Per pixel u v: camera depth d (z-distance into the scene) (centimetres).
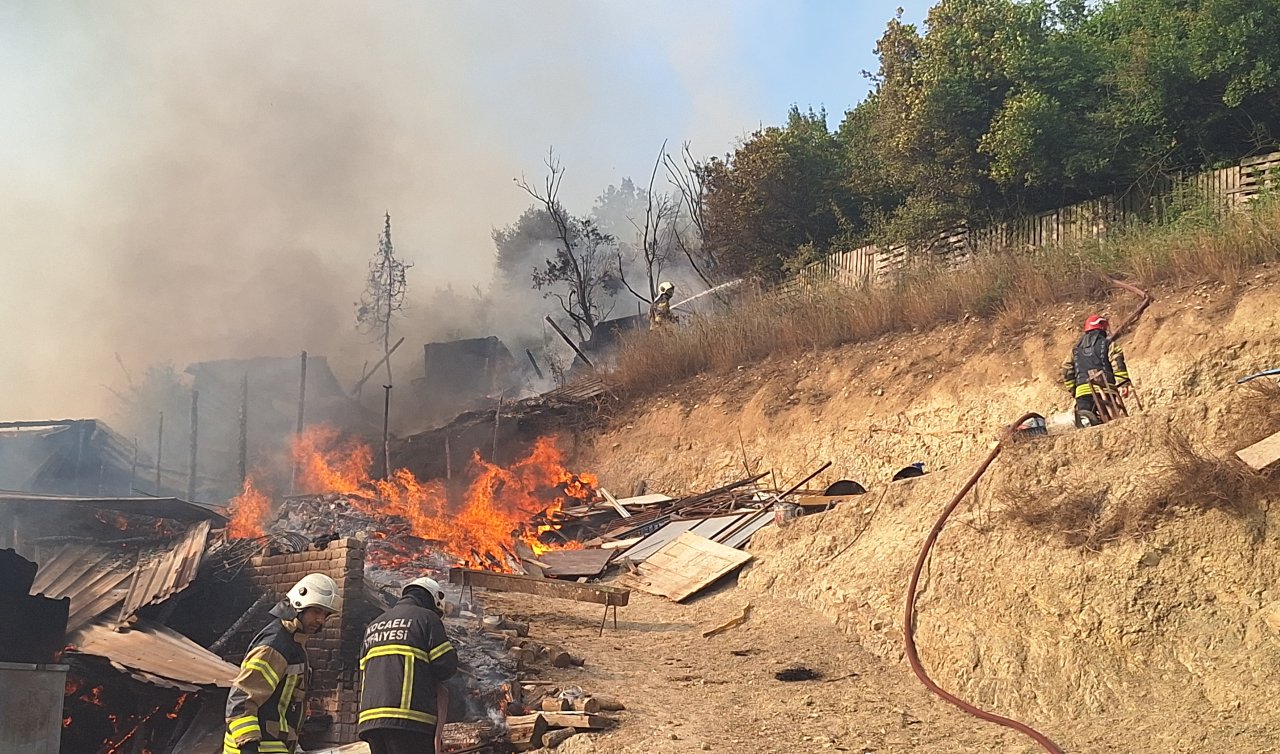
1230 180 1816
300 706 620
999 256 1892
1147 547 923
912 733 865
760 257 3002
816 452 1845
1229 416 959
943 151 2294
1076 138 2086
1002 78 2244
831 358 1984
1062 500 1005
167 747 1130
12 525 1380
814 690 995
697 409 2091
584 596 1266
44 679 1030
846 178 2897
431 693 654
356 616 1133
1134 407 1475
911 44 2739
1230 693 813
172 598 1260
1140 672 873
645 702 959
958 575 1059
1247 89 1911
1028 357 1652
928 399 1733
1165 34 2070
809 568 1302
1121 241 1739
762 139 2950
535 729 874
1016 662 946
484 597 1385
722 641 1190
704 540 1509
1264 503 882
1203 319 1471
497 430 2258
